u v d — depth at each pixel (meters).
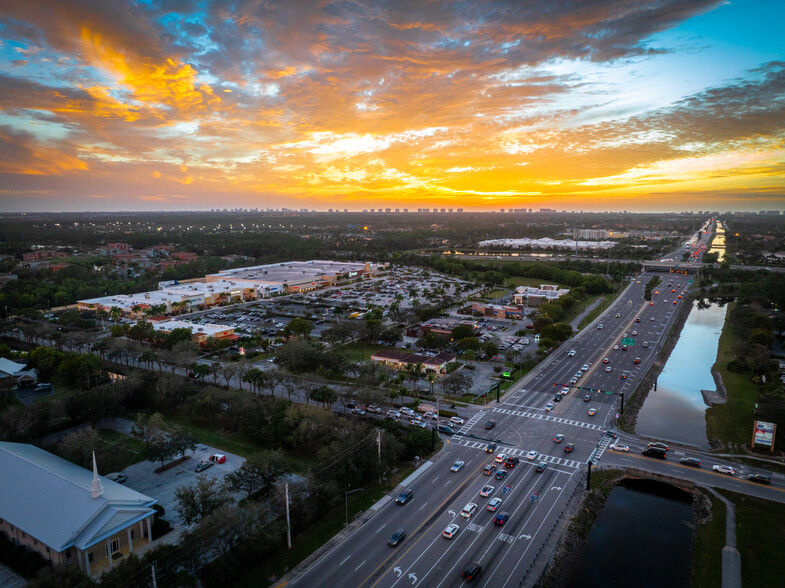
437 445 129.00
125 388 154.25
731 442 134.12
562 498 104.56
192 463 120.12
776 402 141.62
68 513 85.56
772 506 103.25
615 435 136.25
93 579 77.75
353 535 91.62
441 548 87.62
